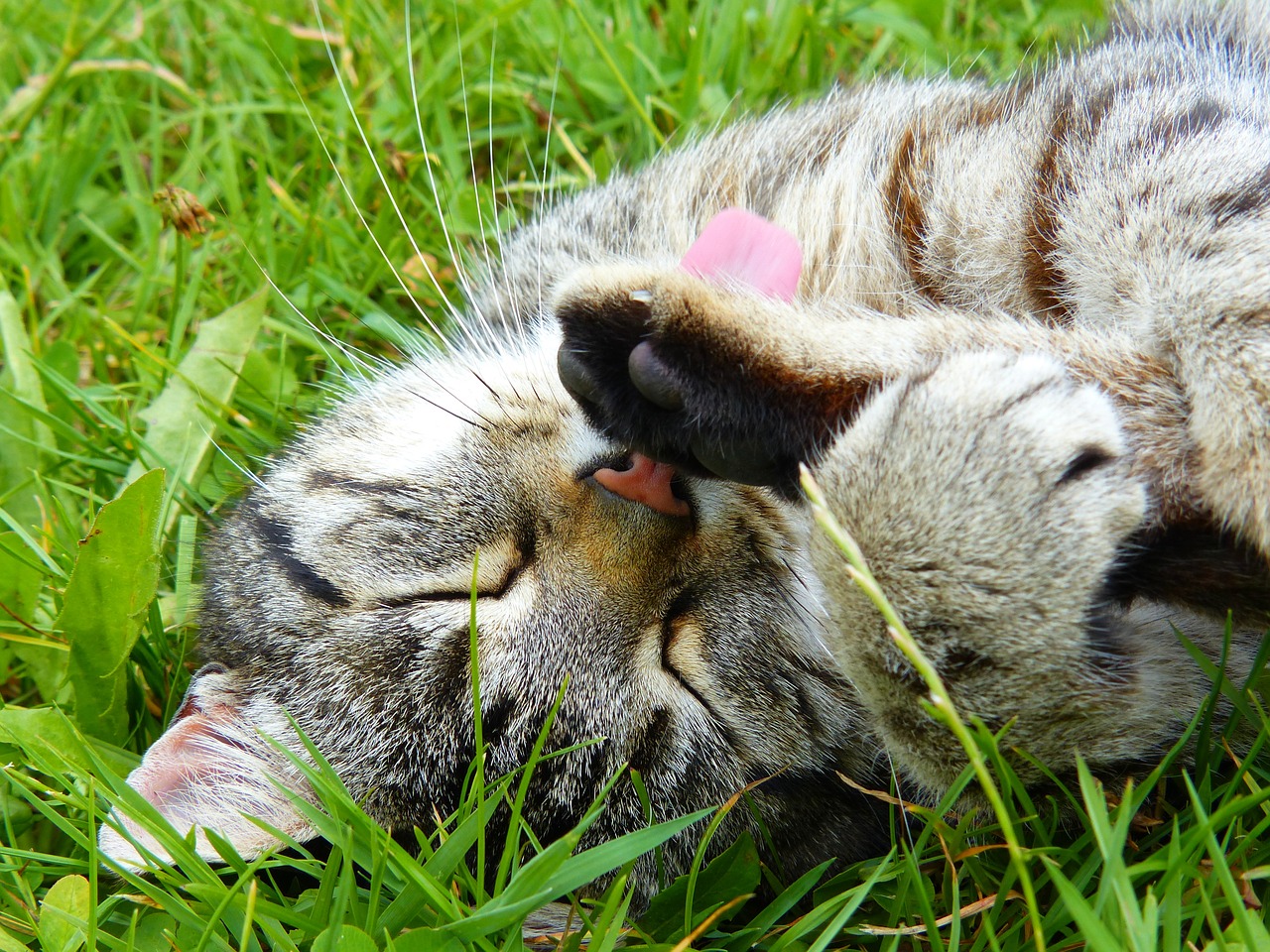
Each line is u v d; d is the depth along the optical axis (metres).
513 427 0.44
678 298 0.41
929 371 0.40
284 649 0.44
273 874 0.43
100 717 0.46
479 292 0.52
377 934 0.41
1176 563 0.40
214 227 0.56
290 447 0.48
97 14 0.61
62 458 0.50
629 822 0.43
